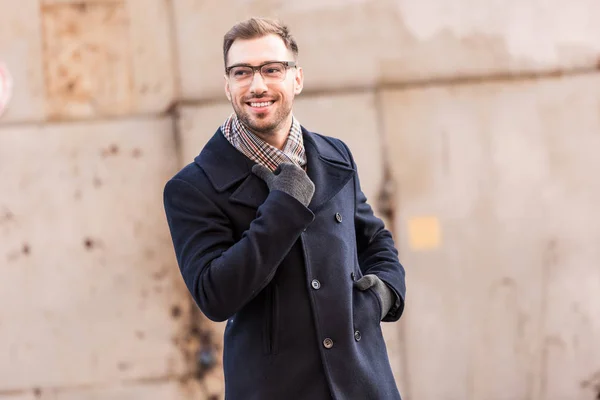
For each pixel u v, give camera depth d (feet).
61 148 23.58
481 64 24.13
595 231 24.11
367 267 13.66
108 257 23.59
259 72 11.88
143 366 23.59
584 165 24.14
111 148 23.67
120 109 23.71
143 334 23.62
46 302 23.44
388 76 23.99
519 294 23.99
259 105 11.91
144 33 23.79
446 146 24.02
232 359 12.23
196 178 12.28
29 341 23.41
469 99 24.06
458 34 24.11
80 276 23.50
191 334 23.70
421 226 23.90
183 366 23.67
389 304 12.97
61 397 23.47
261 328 11.96
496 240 23.99
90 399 23.49
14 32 23.58
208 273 11.38
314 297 11.88
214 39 23.82
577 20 24.22
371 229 13.84
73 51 23.67
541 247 24.03
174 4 23.79
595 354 24.06
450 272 23.94
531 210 24.06
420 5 24.08
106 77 23.73
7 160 23.49
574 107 24.20
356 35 23.99
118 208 23.62
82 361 23.50
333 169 12.82
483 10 24.14
